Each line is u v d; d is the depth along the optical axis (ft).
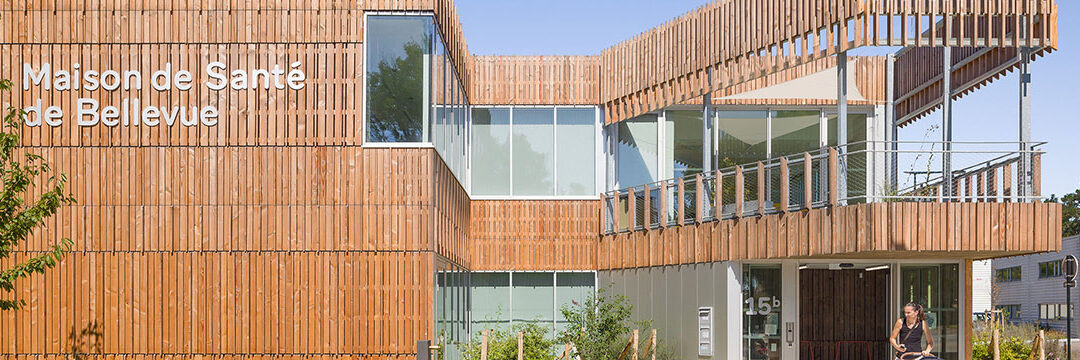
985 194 43.86
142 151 45.57
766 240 48.01
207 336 45.16
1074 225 239.91
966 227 42.06
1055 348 62.69
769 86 61.16
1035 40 43.45
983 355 60.49
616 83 65.98
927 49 59.47
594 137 68.44
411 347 44.96
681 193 55.42
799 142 67.92
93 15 45.83
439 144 48.37
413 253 45.21
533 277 68.33
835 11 44.78
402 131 45.50
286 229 45.37
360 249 45.27
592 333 58.13
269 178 45.47
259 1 45.78
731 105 67.77
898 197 42.32
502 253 67.36
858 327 66.18
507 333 57.77
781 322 50.24
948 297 51.85
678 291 55.57
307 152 45.50
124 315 45.27
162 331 45.21
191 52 45.73
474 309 68.03
